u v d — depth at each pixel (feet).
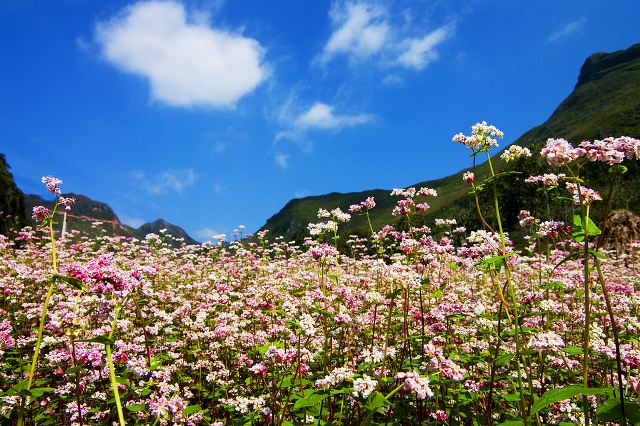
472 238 1.48
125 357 1.40
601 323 1.65
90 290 1.02
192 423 1.23
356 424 1.24
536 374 1.43
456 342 1.75
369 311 1.91
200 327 1.99
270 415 1.26
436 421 1.20
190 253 4.75
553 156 0.93
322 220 2.17
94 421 1.38
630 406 0.73
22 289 2.58
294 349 1.30
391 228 2.36
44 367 1.67
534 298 1.69
